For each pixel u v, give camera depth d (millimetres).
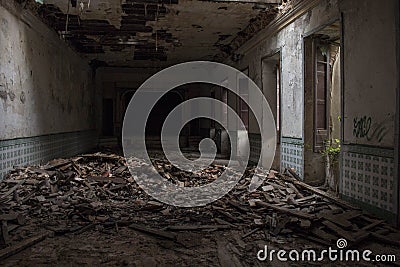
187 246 4148
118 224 4984
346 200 5777
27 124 7941
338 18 6023
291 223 4641
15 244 4059
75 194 6609
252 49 10773
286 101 8242
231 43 12188
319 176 7367
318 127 7434
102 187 7191
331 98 7676
